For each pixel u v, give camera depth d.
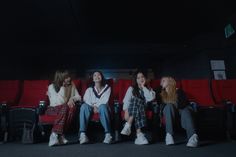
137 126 4.03
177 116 4.06
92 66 12.86
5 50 10.55
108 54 12.52
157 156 3.19
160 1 7.60
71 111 4.07
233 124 4.38
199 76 9.97
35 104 4.86
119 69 13.04
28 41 11.08
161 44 11.98
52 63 12.51
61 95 4.20
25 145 3.97
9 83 5.11
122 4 7.85
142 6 7.95
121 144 3.97
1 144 4.07
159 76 13.17
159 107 4.16
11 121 4.30
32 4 7.55
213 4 7.14
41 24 9.11
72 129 5.19
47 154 3.32
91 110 4.10
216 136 4.77
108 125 4.05
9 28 9.19
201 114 4.33
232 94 5.10
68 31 10.08
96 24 9.39
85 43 11.97
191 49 10.69
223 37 8.22
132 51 12.19
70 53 12.10
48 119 4.05
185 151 3.48
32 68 12.15
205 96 5.01
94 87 4.36
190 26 9.13
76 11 8.17
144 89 4.21
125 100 4.16
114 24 9.38
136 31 10.11
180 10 7.99
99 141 4.26
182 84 5.08
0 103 4.64
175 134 4.96
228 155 3.25
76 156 3.19
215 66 8.88
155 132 4.33
